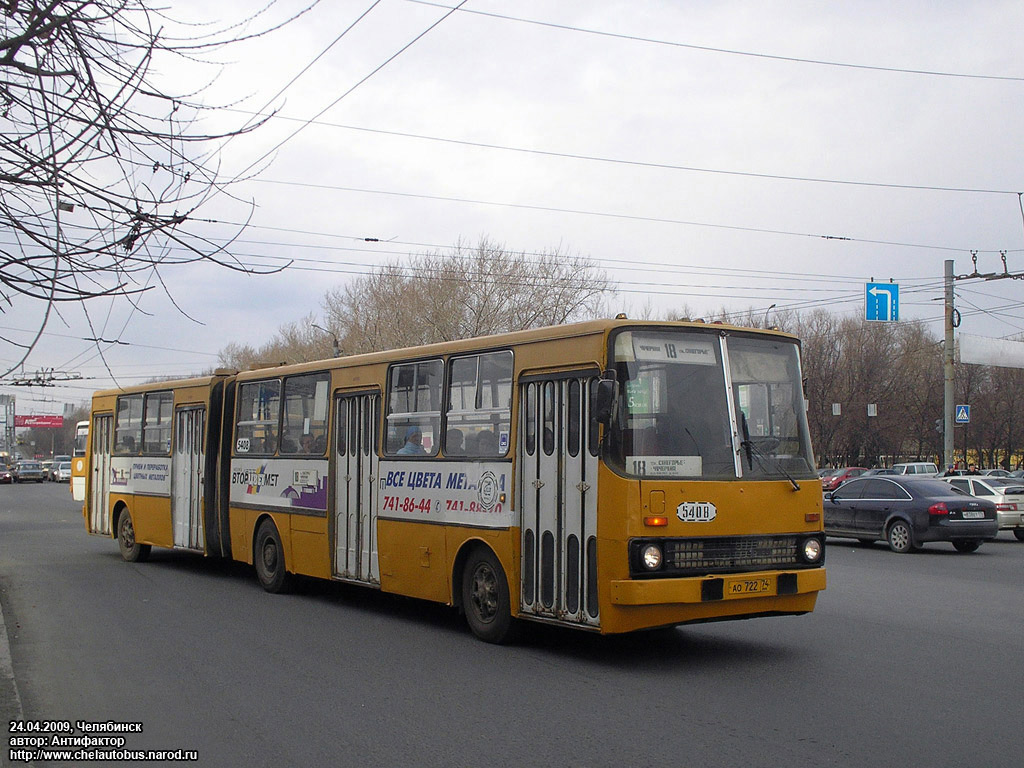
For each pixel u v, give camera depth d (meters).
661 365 8.30
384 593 13.27
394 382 11.09
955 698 7.02
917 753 5.70
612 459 7.95
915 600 12.20
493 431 9.40
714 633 9.87
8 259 5.94
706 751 5.80
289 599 12.70
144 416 17.30
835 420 56.84
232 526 14.41
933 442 62.28
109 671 8.32
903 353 58.41
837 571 15.76
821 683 7.55
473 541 9.61
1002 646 9.04
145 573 15.72
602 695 7.24
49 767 5.79
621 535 7.78
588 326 8.40
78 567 16.61
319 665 8.45
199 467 15.27
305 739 6.23
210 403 15.10
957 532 18.91
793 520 8.54
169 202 6.49
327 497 12.05
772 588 8.18
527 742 6.07
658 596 7.68
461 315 38.94
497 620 9.24
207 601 12.51
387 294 40.50
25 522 28.70
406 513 10.61
